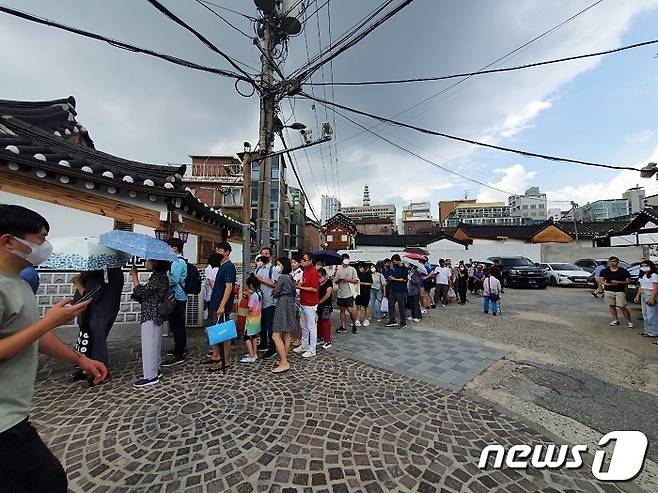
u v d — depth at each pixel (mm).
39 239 1386
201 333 6012
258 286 4672
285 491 2074
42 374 3906
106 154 7199
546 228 28188
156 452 2436
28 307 1339
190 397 3375
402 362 4637
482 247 23344
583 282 15414
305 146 6418
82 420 2877
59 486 1404
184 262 4625
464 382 3926
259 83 6656
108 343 5250
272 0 6426
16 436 1248
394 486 2137
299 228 31188
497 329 6867
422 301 9711
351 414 3078
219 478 2176
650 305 6227
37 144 5051
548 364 4652
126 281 5703
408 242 29812
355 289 6613
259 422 2895
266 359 4672
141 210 5547
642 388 3830
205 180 24172
